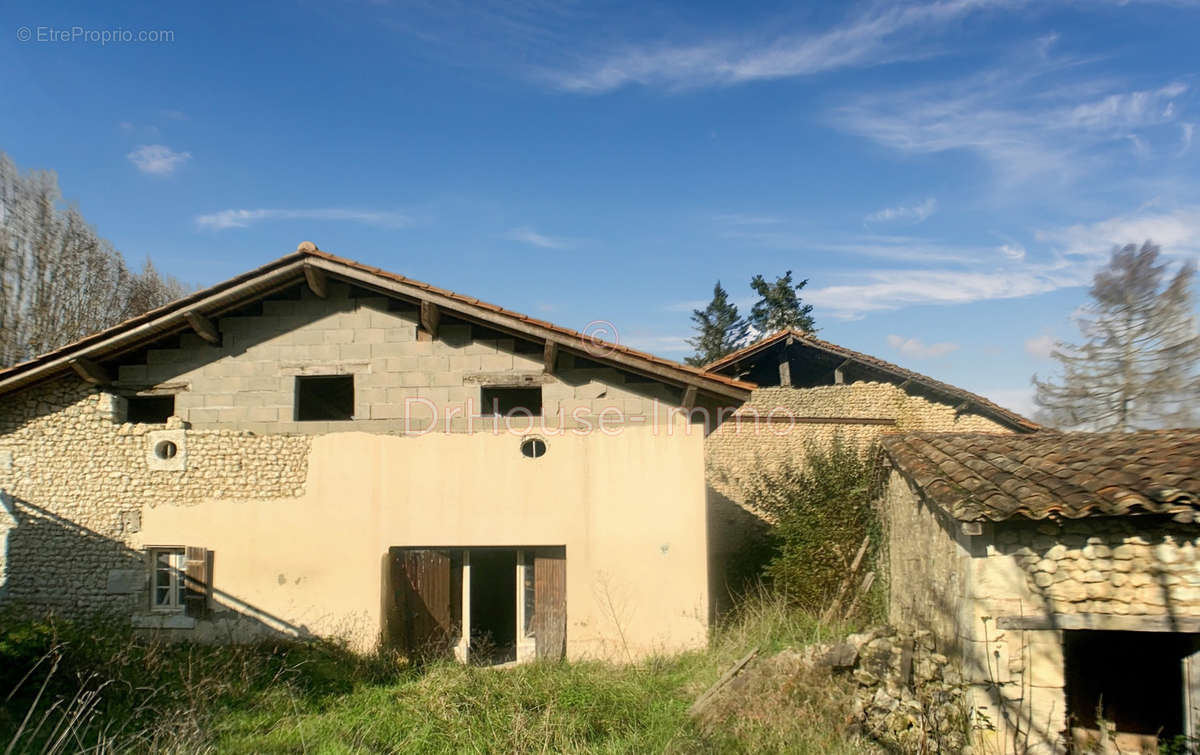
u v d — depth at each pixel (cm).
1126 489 639
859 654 776
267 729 781
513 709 800
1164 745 672
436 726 775
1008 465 750
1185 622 629
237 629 1066
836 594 1184
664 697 850
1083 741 762
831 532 1235
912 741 692
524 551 1090
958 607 720
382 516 1079
